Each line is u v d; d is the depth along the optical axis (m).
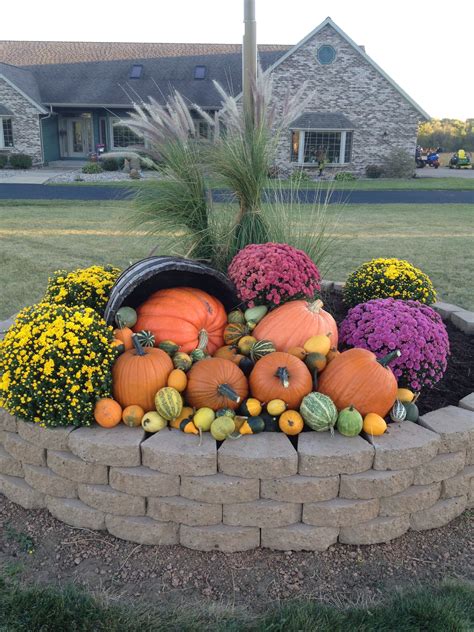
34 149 30.16
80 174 25.97
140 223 4.31
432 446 2.72
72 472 2.77
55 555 2.68
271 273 3.37
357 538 2.73
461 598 2.45
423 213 15.34
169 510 2.66
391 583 2.55
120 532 2.75
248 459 2.56
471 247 10.08
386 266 4.67
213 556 2.68
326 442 2.67
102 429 2.79
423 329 3.37
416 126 28.42
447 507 2.87
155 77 30.92
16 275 7.63
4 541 2.77
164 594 2.47
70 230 11.54
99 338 2.92
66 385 2.74
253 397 2.94
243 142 4.03
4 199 17.25
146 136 4.00
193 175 4.09
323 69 27.53
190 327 3.35
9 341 2.92
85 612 2.35
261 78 4.01
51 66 32.44
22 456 2.93
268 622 2.32
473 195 20.66
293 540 2.68
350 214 14.85
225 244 4.12
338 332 3.78
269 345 3.17
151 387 2.85
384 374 2.88
